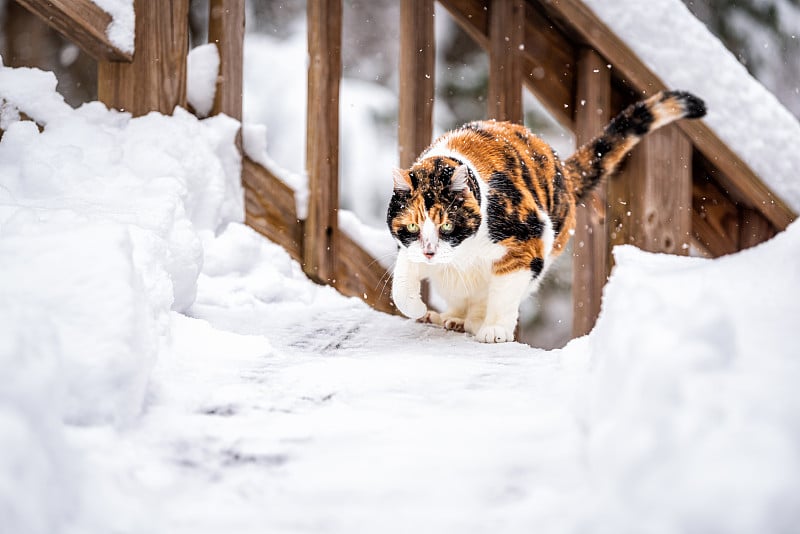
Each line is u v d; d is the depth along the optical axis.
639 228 5.36
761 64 10.65
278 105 9.29
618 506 1.59
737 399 1.62
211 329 3.19
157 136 4.36
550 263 4.70
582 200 5.00
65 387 2.09
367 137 9.32
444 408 2.46
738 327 1.96
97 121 4.41
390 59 10.46
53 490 1.72
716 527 1.45
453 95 10.13
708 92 5.36
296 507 1.84
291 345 3.52
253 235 4.66
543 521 1.73
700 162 5.54
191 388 2.57
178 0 4.54
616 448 1.67
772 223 5.55
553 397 2.51
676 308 1.92
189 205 4.43
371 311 4.61
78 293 2.33
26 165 3.82
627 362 1.81
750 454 1.51
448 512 1.80
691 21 5.43
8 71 4.28
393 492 1.90
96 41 4.32
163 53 4.52
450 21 10.12
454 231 3.98
